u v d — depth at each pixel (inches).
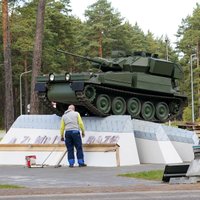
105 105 952.9
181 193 490.3
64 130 852.6
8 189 542.6
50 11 3476.9
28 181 635.5
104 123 886.4
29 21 3253.0
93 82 917.8
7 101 1551.4
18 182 624.4
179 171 591.2
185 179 579.8
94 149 853.8
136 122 913.5
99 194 494.3
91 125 898.1
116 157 832.9
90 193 502.9
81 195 489.7
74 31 3720.5
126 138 857.5
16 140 965.2
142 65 1007.0
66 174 720.3
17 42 3277.6
